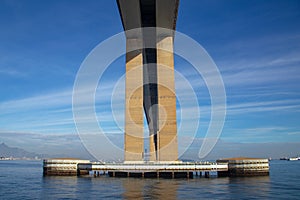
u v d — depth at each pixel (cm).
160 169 4809
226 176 5234
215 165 5022
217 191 3281
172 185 3797
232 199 2794
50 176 5269
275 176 5544
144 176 4956
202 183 4075
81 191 3306
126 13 4875
